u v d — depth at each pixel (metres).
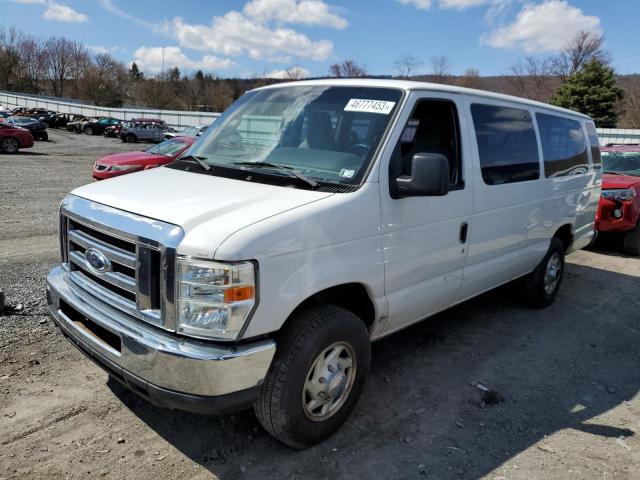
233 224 2.61
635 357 4.71
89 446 3.04
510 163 4.52
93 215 2.94
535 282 5.55
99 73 87.00
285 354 2.81
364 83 3.70
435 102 3.74
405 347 4.65
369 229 3.13
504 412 3.67
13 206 10.29
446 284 3.93
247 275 2.52
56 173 16.56
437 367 4.30
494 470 3.04
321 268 2.87
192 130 24.91
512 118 4.62
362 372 3.28
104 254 2.86
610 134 31.61
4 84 86.88
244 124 3.90
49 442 3.04
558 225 5.53
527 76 62.06
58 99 76.31
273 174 3.23
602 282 7.06
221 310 2.50
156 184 3.25
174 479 2.82
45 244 7.32
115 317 2.81
